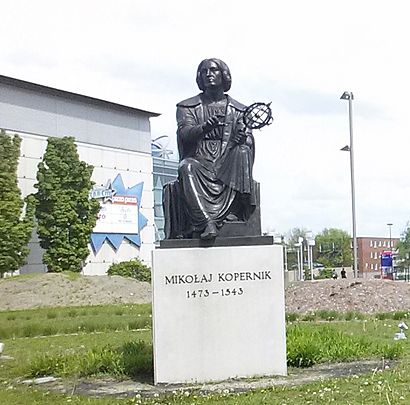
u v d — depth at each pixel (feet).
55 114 158.40
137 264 161.48
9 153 136.15
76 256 146.30
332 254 328.08
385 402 24.57
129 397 27.94
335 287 83.56
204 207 31.83
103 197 167.32
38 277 118.32
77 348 47.80
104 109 169.89
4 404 27.48
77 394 29.27
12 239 134.82
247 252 31.94
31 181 152.35
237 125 33.27
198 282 31.37
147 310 87.15
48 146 146.10
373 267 329.31
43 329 61.31
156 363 30.83
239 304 31.68
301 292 84.43
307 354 34.30
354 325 59.88
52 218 144.56
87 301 108.37
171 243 31.45
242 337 31.58
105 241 167.22
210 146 33.12
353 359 35.63
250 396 26.61
